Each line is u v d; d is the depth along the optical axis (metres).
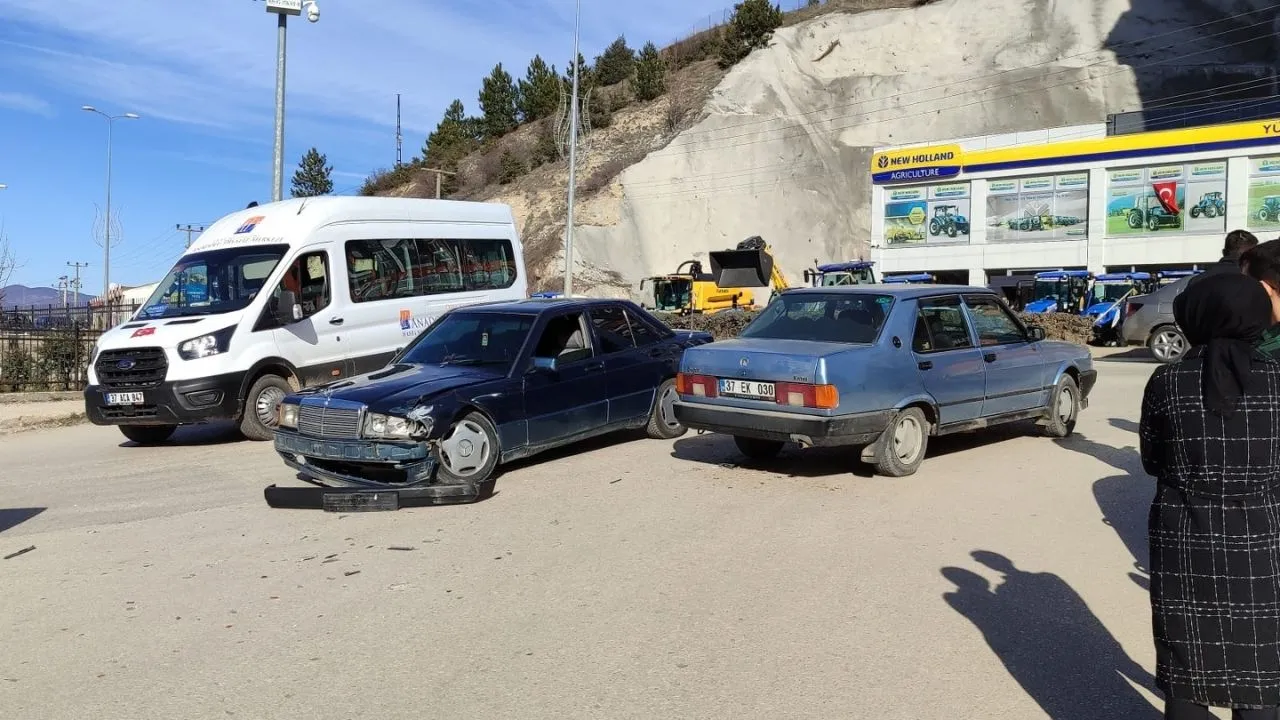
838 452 8.70
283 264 10.91
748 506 6.75
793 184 55.41
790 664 4.06
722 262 26.05
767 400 7.32
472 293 13.16
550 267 49.91
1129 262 37.03
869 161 59.31
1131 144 36.62
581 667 4.06
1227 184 35.16
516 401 7.78
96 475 8.92
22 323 21.69
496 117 77.44
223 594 5.11
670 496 7.09
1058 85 57.59
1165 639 2.90
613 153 60.59
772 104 58.34
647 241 52.41
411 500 6.86
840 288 8.34
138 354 10.17
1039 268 39.16
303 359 11.02
